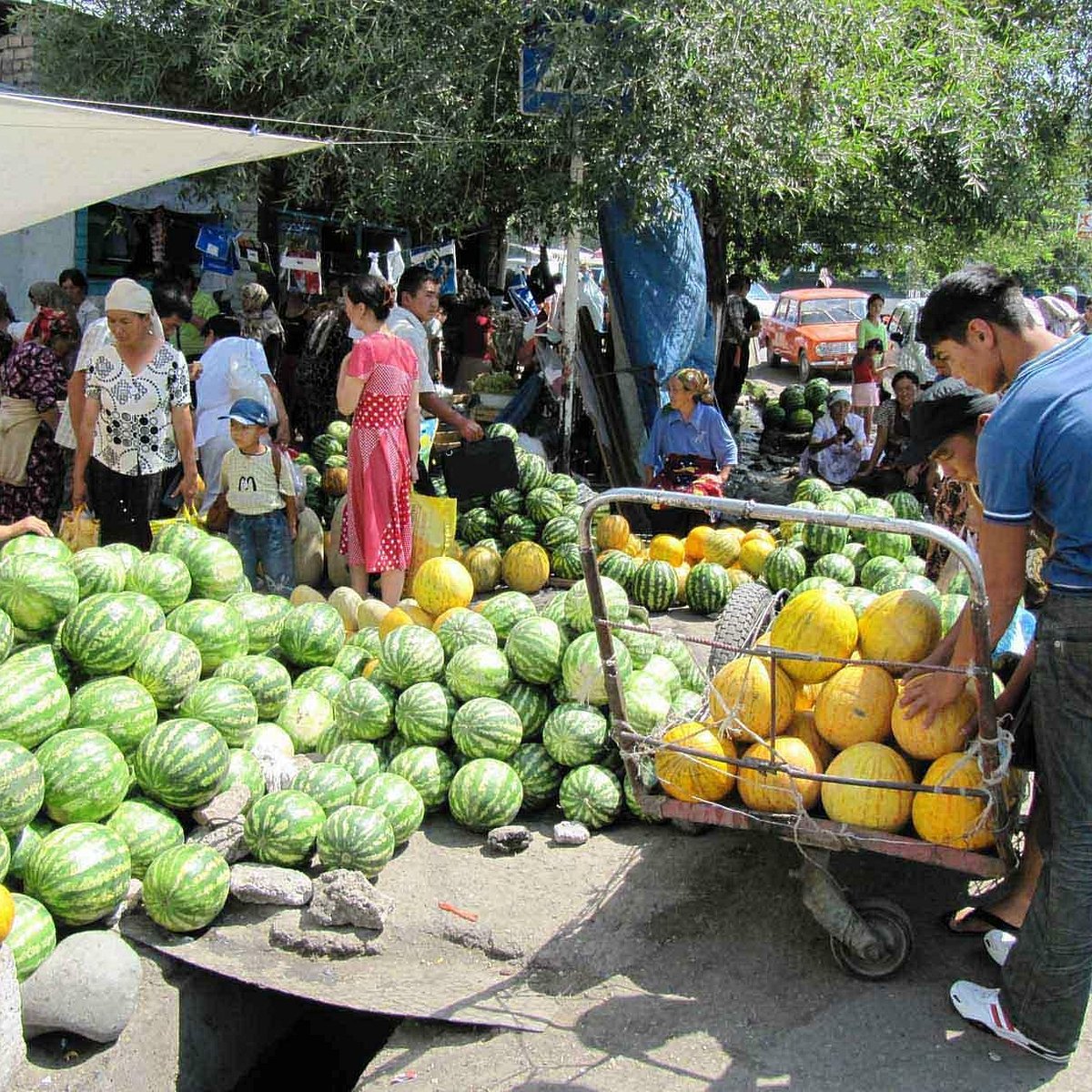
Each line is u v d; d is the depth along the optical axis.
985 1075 3.22
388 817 4.32
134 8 9.36
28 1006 3.29
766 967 3.73
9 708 3.88
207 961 3.73
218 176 10.15
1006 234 13.89
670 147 8.24
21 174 5.80
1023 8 12.39
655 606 7.71
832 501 8.09
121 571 4.90
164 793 4.09
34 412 7.70
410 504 7.41
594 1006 3.58
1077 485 2.97
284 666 5.38
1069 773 3.07
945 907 4.04
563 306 10.45
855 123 10.23
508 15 8.25
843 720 3.57
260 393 7.86
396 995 3.59
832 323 25.38
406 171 9.09
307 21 8.92
